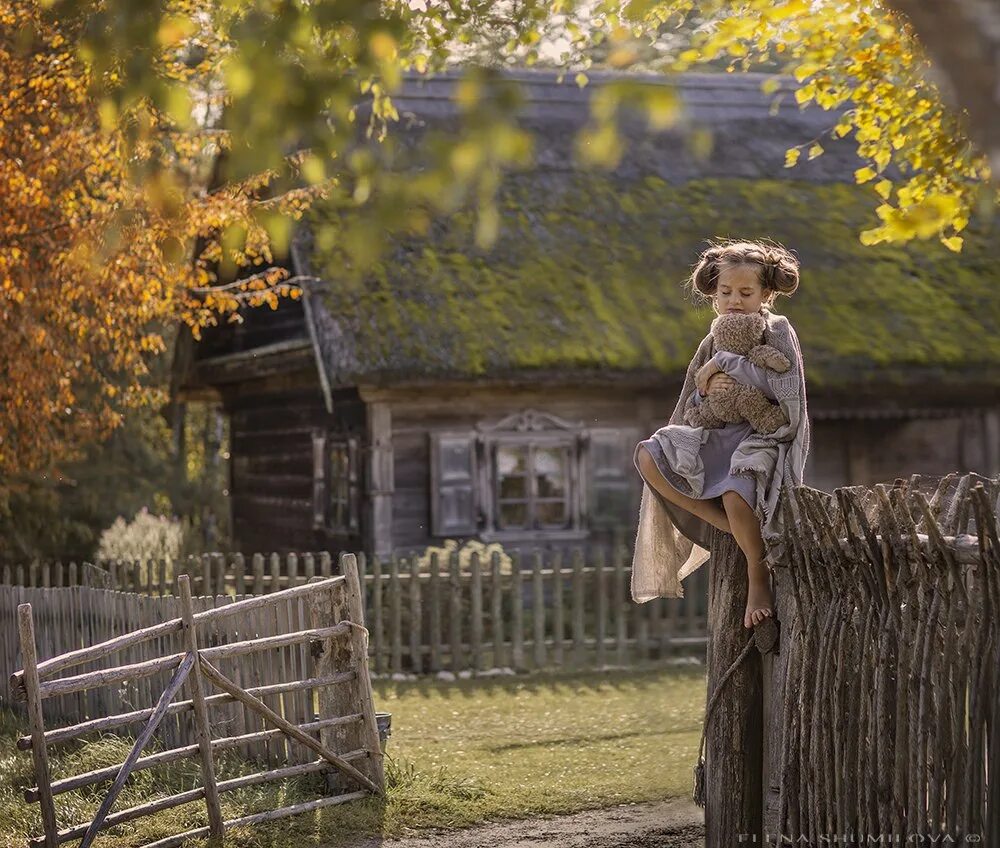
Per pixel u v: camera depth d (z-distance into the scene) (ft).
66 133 40.50
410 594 44.75
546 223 62.28
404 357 52.90
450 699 39.63
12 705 36.73
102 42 12.69
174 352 74.38
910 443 66.59
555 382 54.70
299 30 12.44
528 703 38.73
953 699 14.83
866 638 16.20
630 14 14.79
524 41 22.39
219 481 90.94
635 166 67.62
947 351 59.77
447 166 10.46
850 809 16.47
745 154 70.79
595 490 59.52
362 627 27.43
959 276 65.36
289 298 67.10
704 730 19.12
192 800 24.21
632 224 63.57
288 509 67.51
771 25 27.35
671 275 60.80
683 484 17.76
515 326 55.57
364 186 11.74
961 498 15.58
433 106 64.39
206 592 45.34
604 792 27.50
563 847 23.73
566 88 70.03
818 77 28.73
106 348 47.06
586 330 56.24
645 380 55.83
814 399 61.26
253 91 12.00
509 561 50.06
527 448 59.11
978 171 26.17
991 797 14.03
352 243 11.19
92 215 42.29
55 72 37.42
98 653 23.02
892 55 26.84
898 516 15.69
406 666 45.09
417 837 24.52
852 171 71.41
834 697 16.65
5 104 39.19
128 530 68.54
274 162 12.18
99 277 40.81
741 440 17.76
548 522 59.47
